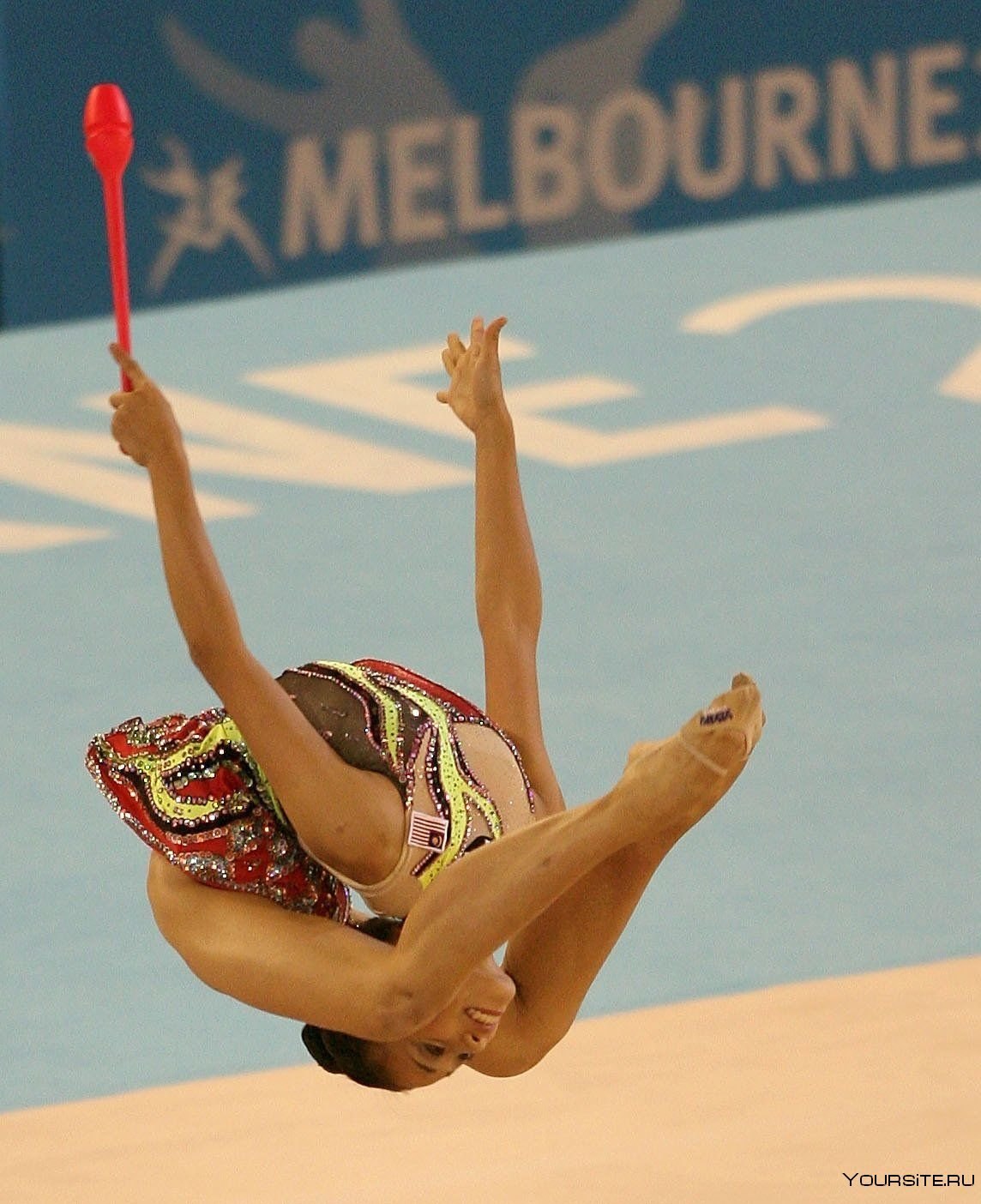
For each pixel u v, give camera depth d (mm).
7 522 28219
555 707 22812
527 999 10445
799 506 28094
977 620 24828
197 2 34125
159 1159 16031
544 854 8891
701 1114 16406
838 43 38094
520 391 32094
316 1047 10844
